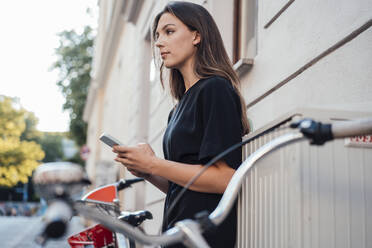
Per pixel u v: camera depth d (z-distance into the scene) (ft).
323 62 6.67
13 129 116.47
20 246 24.39
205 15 5.38
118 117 39.86
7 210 84.43
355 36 5.90
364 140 3.59
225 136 4.33
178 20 5.32
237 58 11.18
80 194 2.45
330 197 3.47
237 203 4.50
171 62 5.30
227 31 11.27
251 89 9.61
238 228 4.44
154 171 4.44
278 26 8.45
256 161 3.07
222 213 2.88
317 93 6.77
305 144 3.50
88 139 88.94
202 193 4.42
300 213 3.40
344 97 6.01
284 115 3.76
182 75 5.79
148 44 24.29
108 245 7.28
